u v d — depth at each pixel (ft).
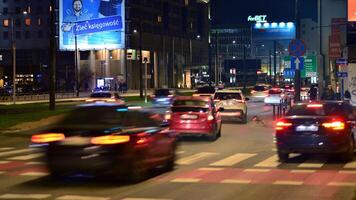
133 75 535.60
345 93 174.09
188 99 107.86
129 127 58.49
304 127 74.13
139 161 58.44
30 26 595.88
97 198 49.70
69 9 501.56
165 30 606.14
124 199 49.14
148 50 565.12
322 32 306.55
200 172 66.90
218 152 88.89
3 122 147.23
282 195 51.08
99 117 58.18
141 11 546.26
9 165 74.28
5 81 603.26
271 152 88.69
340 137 73.46
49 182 59.11
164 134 66.33
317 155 83.25
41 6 593.83
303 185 56.80
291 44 133.49
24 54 599.16
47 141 56.54
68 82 536.01
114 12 502.79
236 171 67.56
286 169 69.05
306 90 288.92
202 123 103.96
